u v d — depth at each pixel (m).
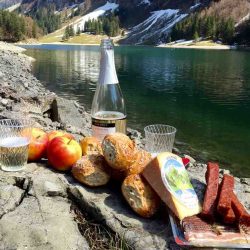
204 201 0.57
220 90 5.59
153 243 0.54
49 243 0.53
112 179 0.65
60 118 2.03
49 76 6.99
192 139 2.85
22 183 0.65
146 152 0.64
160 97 4.90
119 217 0.58
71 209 0.62
